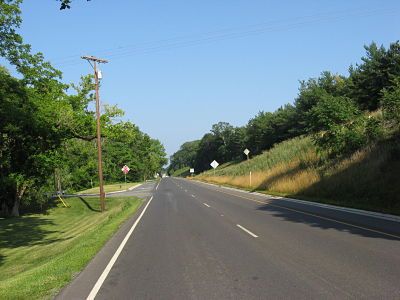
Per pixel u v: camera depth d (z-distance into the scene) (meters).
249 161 73.12
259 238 12.95
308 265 8.95
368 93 50.50
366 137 30.50
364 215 17.98
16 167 35.34
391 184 21.42
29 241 21.47
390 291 6.81
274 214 19.88
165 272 8.98
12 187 35.41
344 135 31.12
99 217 27.86
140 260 10.43
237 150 135.62
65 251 14.25
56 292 7.56
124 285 7.99
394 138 27.41
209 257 10.38
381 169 23.61
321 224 15.59
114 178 105.69
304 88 75.69
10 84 31.17
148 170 140.25
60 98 37.69
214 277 8.30
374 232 13.10
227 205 26.22
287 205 24.42
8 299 7.11
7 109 30.08
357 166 26.55
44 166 36.00
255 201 28.55
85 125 37.31
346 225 14.99
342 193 24.92
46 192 41.09
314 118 34.28
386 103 29.67
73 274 9.06
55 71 36.25
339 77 72.19
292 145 58.84
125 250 12.02
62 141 38.56
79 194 55.81
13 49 28.83
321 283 7.46
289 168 40.28
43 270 9.65
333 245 11.16
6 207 37.28
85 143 55.53
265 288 7.32
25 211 39.19
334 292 6.88
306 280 7.72
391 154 23.98
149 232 15.77
